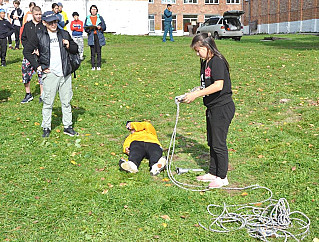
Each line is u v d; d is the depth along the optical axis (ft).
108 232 11.92
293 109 26.37
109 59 48.14
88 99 30.07
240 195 14.32
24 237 11.66
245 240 11.53
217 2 162.81
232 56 48.52
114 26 102.73
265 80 35.09
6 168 16.58
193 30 138.10
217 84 13.80
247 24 167.53
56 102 28.89
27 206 13.43
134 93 31.81
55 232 11.95
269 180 15.51
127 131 22.34
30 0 85.35
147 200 13.82
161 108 27.73
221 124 14.35
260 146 19.43
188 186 15.08
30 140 20.35
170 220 12.57
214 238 11.61
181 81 35.96
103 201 13.71
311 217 12.64
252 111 26.58
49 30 19.81
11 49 58.34
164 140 20.76
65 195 14.20
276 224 12.13
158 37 89.30
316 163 17.07
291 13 134.82
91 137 21.17
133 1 102.63
